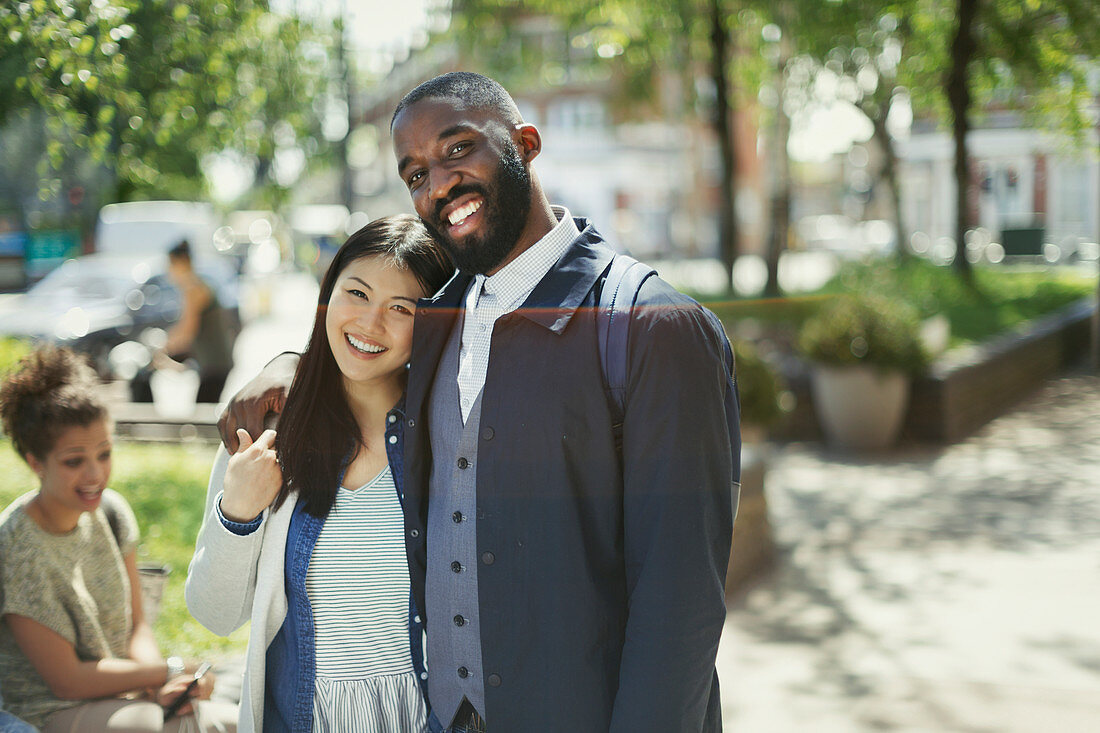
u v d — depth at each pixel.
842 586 5.05
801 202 55.91
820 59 15.03
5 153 4.88
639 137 38.84
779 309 14.19
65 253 8.73
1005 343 10.56
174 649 3.82
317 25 6.42
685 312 1.73
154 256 11.09
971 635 4.36
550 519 1.74
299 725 1.94
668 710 1.66
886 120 21.06
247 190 8.52
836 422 8.39
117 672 2.33
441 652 1.91
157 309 10.29
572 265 1.78
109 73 4.41
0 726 2.14
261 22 5.69
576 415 1.72
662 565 1.67
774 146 17.03
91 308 9.84
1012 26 14.63
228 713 2.37
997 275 19.61
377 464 2.02
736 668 4.09
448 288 1.93
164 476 6.28
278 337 15.67
